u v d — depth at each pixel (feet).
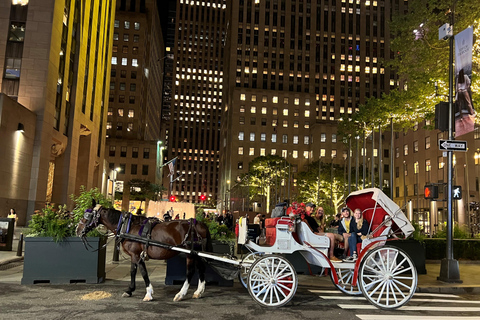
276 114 353.92
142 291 30.99
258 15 382.22
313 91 373.61
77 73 156.66
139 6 353.92
